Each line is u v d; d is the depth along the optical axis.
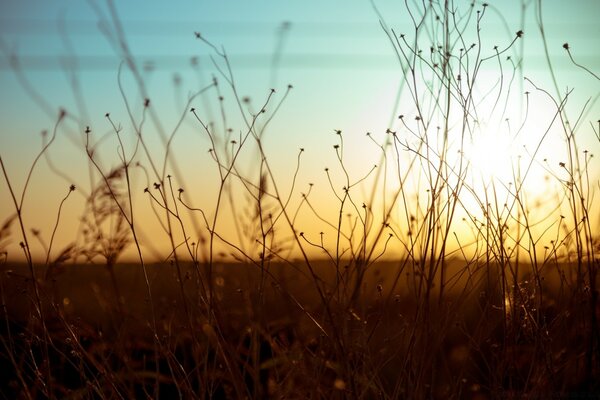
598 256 1.29
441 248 1.24
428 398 1.27
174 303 1.31
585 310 1.27
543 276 1.34
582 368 1.27
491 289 1.29
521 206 1.30
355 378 1.23
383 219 1.31
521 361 1.30
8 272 1.27
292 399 1.29
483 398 1.31
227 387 1.33
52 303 1.26
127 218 1.25
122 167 1.30
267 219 1.32
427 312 1.21
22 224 1.23
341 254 1.30
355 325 1.29
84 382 1.32
